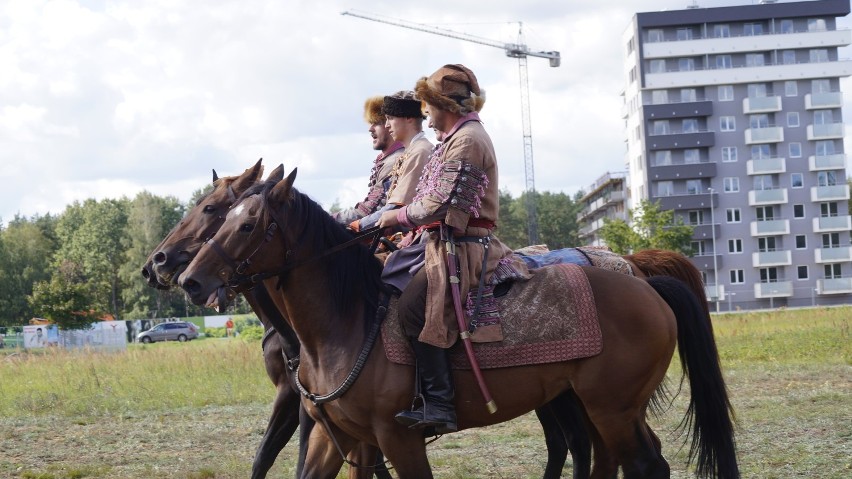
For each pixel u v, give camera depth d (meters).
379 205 5.91
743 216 60.41
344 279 4.75
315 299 4.69
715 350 5.06
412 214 4.63
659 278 5.17
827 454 7.35
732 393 11.91
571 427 5.66
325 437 4.99
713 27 60.78
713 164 60.16
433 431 4.77
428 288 4.56
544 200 99.12
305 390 4.84
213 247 4.49
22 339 39.84
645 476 4.75
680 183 60.78
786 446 7.80
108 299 79.00
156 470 7.86
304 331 4.74
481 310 4.68
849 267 59.78
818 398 10.96
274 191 4.59
